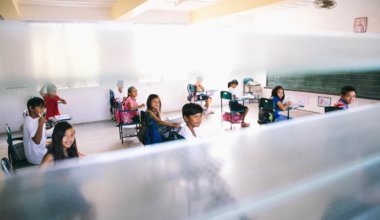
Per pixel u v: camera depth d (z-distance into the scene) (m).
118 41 0.44
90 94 5.64
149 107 2.79
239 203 0.22
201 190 0.22
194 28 0.99
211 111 6.36
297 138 0.28
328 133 0.28
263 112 3.76
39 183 0.20
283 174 0.24
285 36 0.39
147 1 3.20
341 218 0.23
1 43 0.35
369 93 4.25
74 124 5.58
